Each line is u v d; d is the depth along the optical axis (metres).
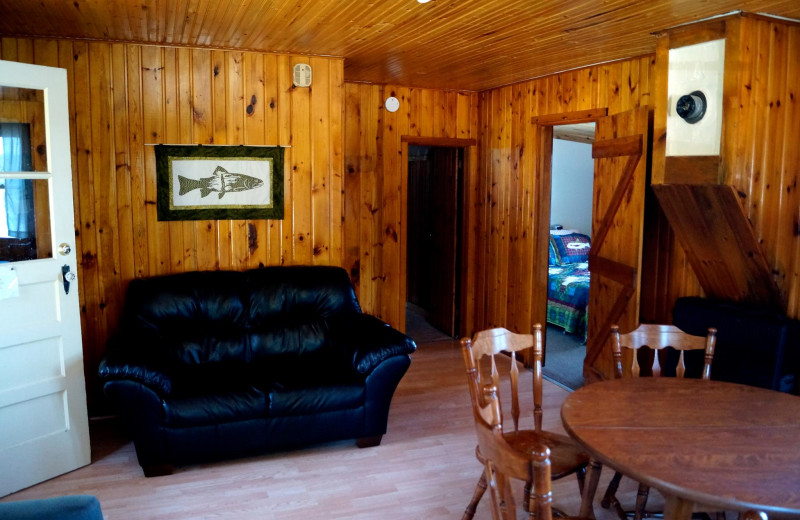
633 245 4.00
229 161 4.36
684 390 2.48
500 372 5.29
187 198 4.29
